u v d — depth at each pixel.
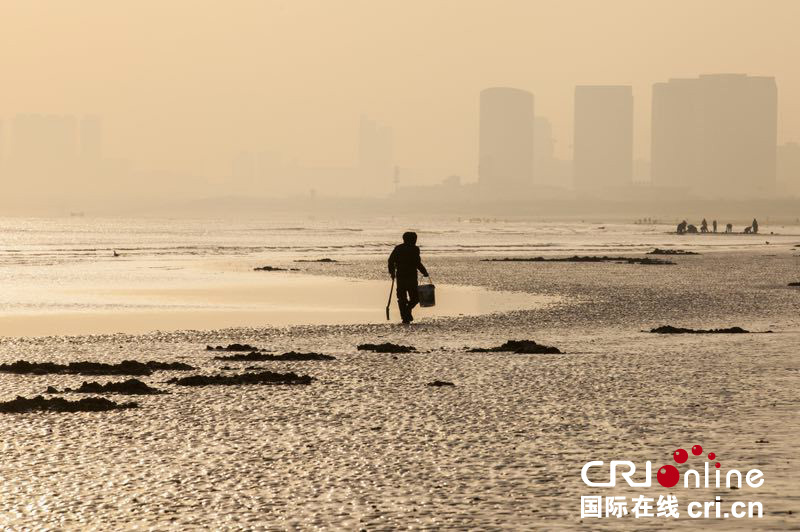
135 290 188.00
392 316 141.00
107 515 39.19
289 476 45.59
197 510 39.88
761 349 97.94
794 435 53.78
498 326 126.06
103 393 72.38
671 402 65.56
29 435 55.97
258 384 76.25
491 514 38.91
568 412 62.22
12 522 38.28
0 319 135.00
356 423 59.22
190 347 104.56
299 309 151.88
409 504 40.53
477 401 67.06
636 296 173.88
